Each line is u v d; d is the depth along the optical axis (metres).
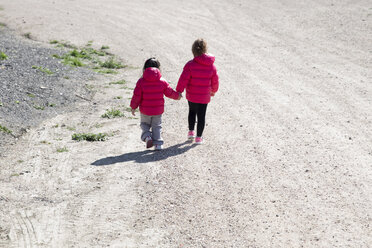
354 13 21.06
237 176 6.30
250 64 14.07
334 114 9.09
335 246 4.64
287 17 21.66
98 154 7.10
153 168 6.55
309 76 12.41
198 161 6.83
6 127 7.84
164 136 7.96
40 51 14.92
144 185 6.03
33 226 5.03
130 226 5.06
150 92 6.92
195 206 5.49
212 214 5.31
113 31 19.75
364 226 5.00
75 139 7.72
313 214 5.28
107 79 12.40
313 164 6.69
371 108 9.41
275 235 4.86
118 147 7.41
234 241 4.77
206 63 7.09
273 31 19.17
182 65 14.23
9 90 9.67
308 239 4.78
